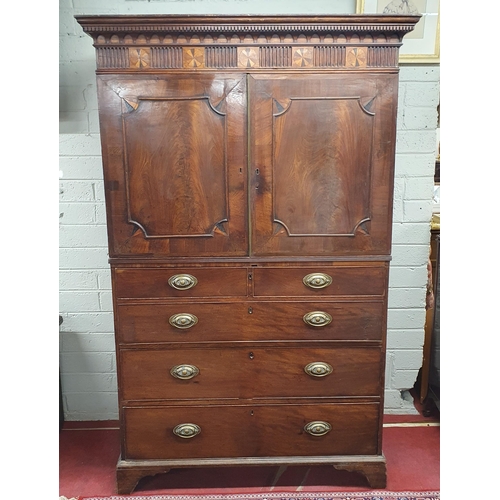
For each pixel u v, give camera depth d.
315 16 1.44
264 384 1.72
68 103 2.03
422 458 2.01
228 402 1.73
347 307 1.66
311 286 1.64
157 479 1.90
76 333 2.24
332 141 1.55
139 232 1.61
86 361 2.28
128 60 1.51
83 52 2.00
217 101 1.53
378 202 1.60
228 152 1.56
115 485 1.87
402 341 2.29
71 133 2.05
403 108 2.05
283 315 1.67
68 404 2.31
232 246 1.62
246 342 1.68
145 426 1.75
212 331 1.68
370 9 1.96
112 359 2.28
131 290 1.65
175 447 1.77
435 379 2.37
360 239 1.62
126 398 1.73
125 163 1.57
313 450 1.77
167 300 1.66
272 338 1.68
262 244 1.62
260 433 1.76
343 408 1.74
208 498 1.79
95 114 2.04
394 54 1.52
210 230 1.61
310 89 1.52
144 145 1.55
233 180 1.58
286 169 1.57
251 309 1.66
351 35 1.50
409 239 2.18
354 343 1.69
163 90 1.52
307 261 1.63
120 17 1.44
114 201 1.59
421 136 2.08
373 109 1.54
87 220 2.13
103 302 2.22
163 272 1.64
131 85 1.52
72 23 1.97
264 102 1.53
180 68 1.51
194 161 1.57
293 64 1.51
